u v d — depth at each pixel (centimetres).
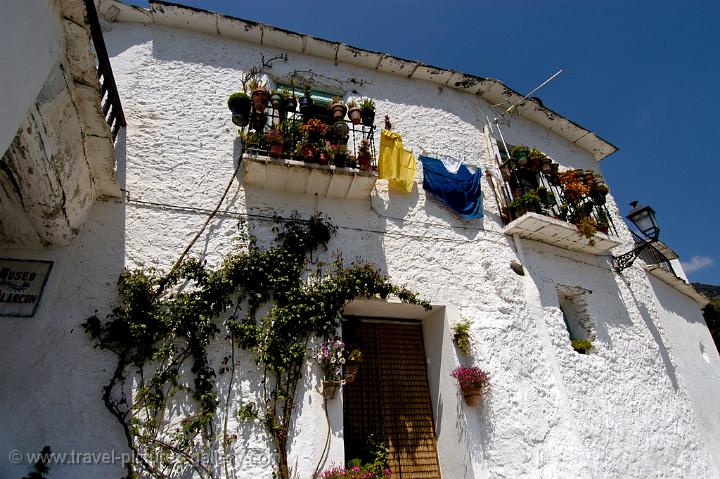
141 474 391
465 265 635
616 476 577
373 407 566
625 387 682
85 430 393
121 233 484
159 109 580
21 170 350
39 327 411
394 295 565
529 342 607
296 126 576
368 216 612
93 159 440
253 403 448
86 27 335
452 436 538
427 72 783
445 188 677
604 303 754
